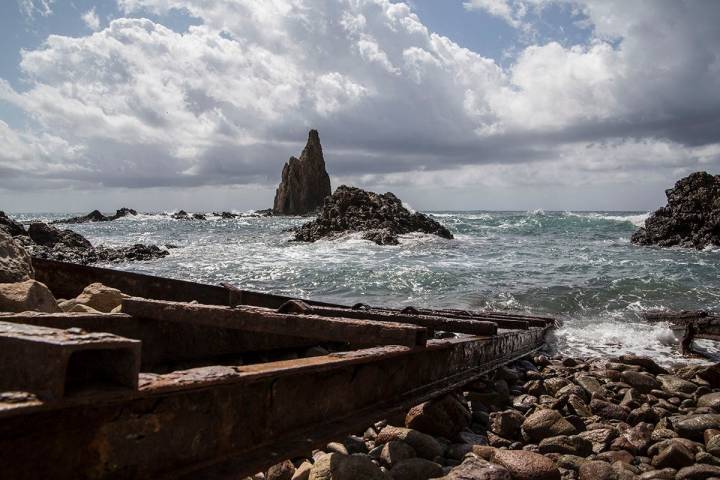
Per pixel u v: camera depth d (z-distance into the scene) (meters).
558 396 6.39
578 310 13.17
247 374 2.53
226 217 104.25
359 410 3.54
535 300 14.09
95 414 2.03
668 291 15.16
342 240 33.59
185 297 7.43
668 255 27.50
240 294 6.97
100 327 4.00
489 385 6.35
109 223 77.25
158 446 2.25
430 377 4.61
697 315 11.12
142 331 4.40
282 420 2.89
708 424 5.05
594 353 9.45
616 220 60.72
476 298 14.35
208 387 2.45
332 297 14.98
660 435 4.99
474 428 5.20
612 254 27.50
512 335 7.27
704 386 6.74
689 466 4.16
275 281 17.59
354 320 4.09
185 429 2.36
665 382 6.87
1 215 25.67
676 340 10.46
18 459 1.82
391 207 38.19
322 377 3.19
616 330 11.12
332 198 40.34
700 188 36.31
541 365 8.30
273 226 62.53
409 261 23.05
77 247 27.81
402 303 13.94
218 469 2.48
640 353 9.50
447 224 57.34
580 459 4.38
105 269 7.44
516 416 5.12
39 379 1.83
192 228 60.22
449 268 20.28
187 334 4.83
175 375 2.32
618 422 5.62
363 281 17.30
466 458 4.05
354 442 4.48
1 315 3.39
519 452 3.96
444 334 7.78
